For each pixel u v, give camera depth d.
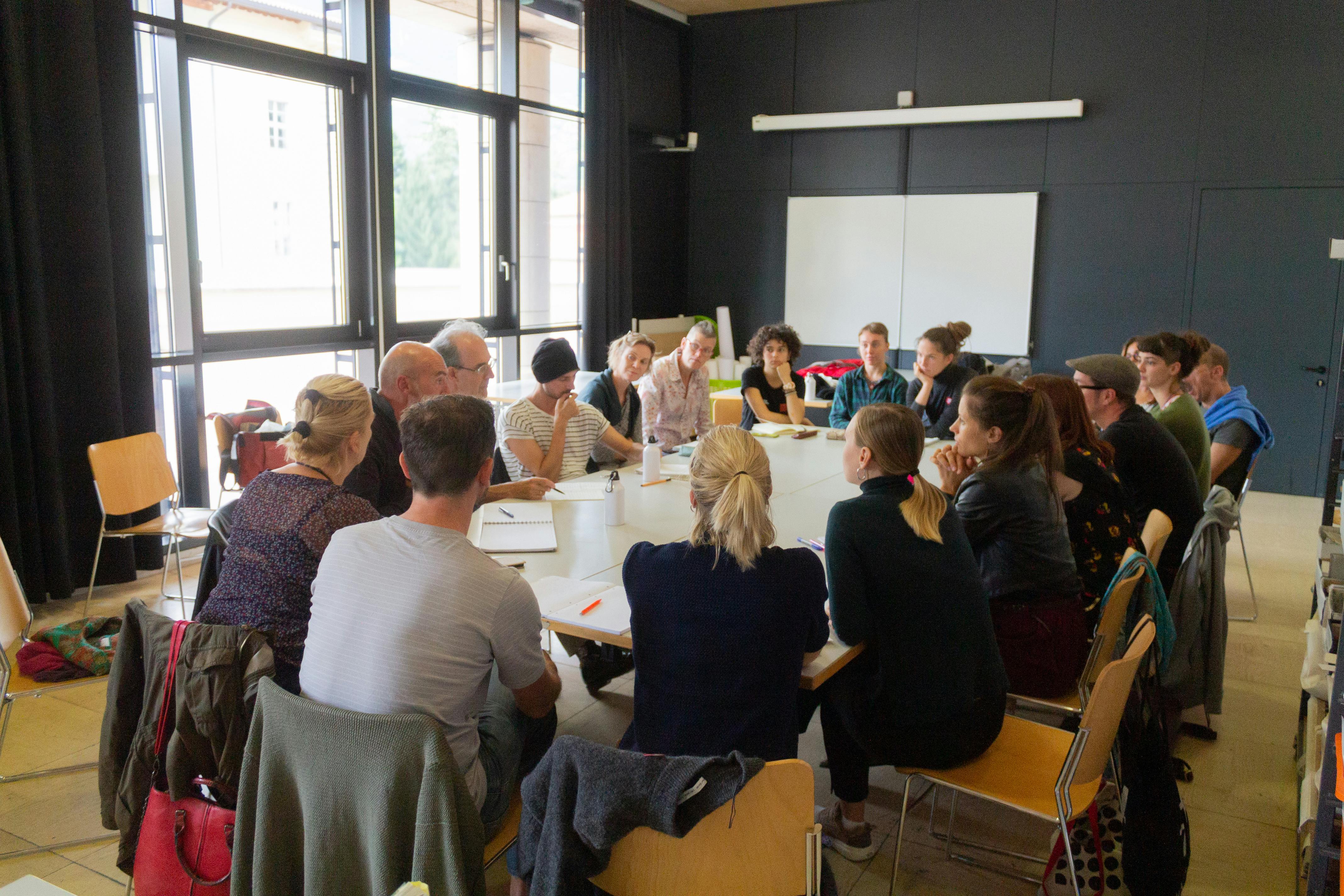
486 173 6.31
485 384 3.04
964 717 1.98
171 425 4.68
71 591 3.99
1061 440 2.56
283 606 1.80
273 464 4.15
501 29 6.24
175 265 4.47
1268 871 2.33
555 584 2.23
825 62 7.59
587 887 1.43
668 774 1.33
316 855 1.49
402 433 1.64
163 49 4.28
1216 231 6.54
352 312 5.39
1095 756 1.79
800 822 1.38
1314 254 6.30
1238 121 6.39
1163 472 2.99
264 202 4.89
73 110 3.76
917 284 7.47
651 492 3.20
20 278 3.71
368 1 5.16
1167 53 6.53
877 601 1.96
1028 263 7.06
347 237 5.31
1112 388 3.04
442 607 1.56
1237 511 3.94
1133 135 6.69
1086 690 2.25
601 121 6.87
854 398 4.83
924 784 2.71
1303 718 2.89
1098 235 6.88
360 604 1.57
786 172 7.86
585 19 6.70
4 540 3.74
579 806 1.37
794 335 4.82
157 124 4.36
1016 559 2.29
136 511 3.59
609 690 3.21
